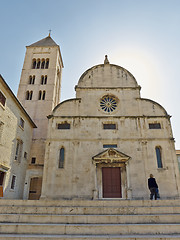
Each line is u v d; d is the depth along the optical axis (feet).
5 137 76.74
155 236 36.06
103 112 100.89
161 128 95.66
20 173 93.66
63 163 90.27
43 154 111.55
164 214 45.55
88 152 91.40
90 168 88.28
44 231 38.01
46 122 121.60
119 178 88.28
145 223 42.01
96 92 105.81
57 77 156.04
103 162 88.94
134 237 34.94
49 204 51.01
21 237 34.42
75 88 106.52
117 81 109.50
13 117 84.02
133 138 93.50
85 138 94.07
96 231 38.22
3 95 74.74
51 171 87.40
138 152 90.79
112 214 45.91
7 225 38.42
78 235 36.91
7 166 77.87
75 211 46.14
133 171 87.25
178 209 46.65
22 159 95.71
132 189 83.97
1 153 73.51
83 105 102.42
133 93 105.29
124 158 87.51
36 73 140.36
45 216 42.37
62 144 92.84
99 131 95.66
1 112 73.10
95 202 51.06
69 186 84.69
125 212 46.26
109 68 112.98
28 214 44.65
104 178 88.43
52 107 128.57
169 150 90.53
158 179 85.30
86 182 85.61
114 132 95.40
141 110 100.53
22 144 95.96
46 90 133.39
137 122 97.04
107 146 93.04
